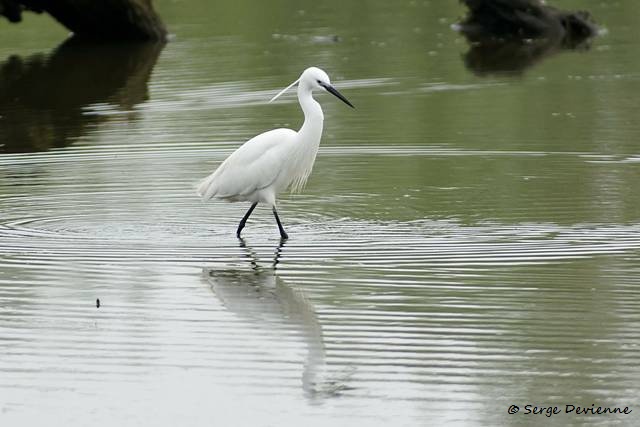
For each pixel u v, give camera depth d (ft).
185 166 59.31
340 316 36.27
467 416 28.99
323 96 77.92
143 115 73.46
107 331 35.47
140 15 104.99
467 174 56.08
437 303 37.19
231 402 30.19
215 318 36.40
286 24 111.86
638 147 60.49
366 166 58.59
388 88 80.02
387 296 38.04
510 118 69.15
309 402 30.04
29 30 117.50
